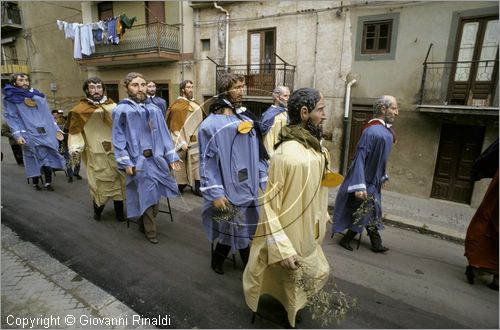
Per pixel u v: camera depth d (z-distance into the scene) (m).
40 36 14.15
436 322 2.38
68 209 4.41
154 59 9.92
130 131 3.14
